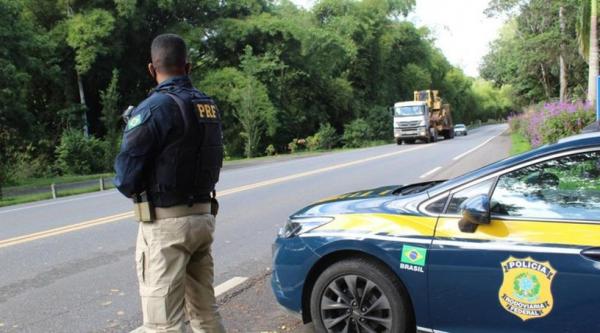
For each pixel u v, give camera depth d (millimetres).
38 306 5430
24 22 31359
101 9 36156
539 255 3258
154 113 3061
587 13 25375
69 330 4781
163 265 3195
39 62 32500
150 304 3215
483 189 3600
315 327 4043
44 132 35281
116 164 3109
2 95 28406
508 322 3355
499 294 3369
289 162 25312
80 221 10391
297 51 48062
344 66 58906
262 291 5645
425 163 19625
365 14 60469
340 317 3943
